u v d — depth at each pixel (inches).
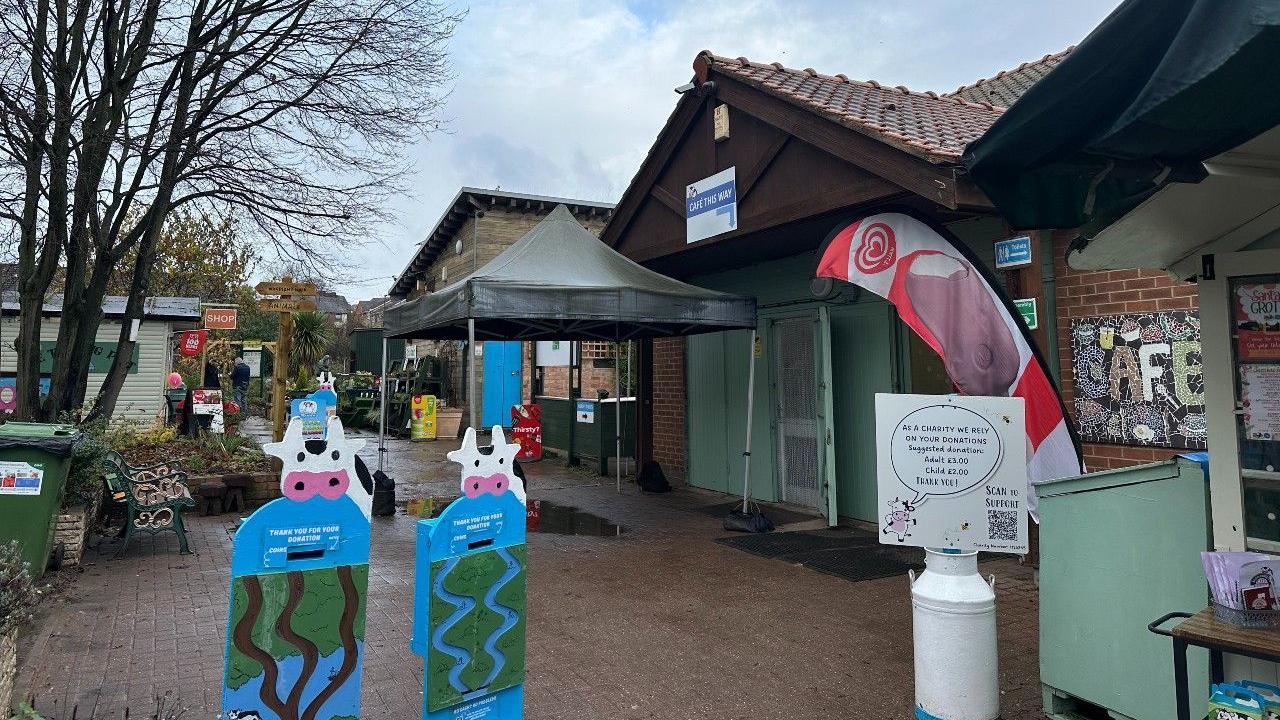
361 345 1095.6
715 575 244.1
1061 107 94.2
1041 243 246.7
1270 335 111.1
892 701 151.9
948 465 140.9
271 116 338.0
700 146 330.3
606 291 278.1
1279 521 108.7
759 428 375.6
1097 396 232.8
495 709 132.0
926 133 236.7
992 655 136.9
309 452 116.0
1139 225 114.7
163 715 141.3
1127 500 128.4
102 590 226.4
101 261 323.3
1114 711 128.4
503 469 134.0
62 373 312.3
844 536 297.4
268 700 111.1
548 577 243.0
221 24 319.6
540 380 760.3
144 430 505.7
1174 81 71.8
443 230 824.9
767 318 369.1
